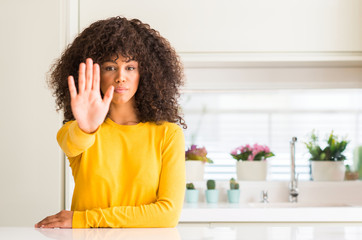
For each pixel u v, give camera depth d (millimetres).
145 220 1086
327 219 2279
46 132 2289
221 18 2527
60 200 2271
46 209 2262
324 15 2535
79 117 967
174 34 2514
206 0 2523
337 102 3986
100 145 1174
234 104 4016
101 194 1137
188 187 2654
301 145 3678
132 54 1191
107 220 1065
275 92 2854
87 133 994
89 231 887
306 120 4020
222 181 2805
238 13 2529
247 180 2803
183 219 2270
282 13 2535
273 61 2553
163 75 1325
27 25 2322
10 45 2314
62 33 2326
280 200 2777
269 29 2533
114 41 1183
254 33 2525
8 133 2289
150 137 1202
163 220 1103
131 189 1143
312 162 2869
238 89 2799
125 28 1218
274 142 4020
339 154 2848
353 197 2785
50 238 753
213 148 3951
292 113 4035
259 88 2803
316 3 2539
